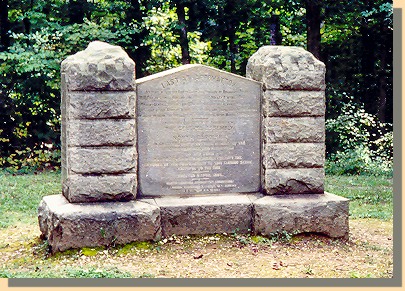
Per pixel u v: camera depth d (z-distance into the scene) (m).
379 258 6.67
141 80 6.96
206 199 7.04
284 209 7.01
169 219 6.88
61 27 12.30
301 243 6.98
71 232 6.54
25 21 13.50
